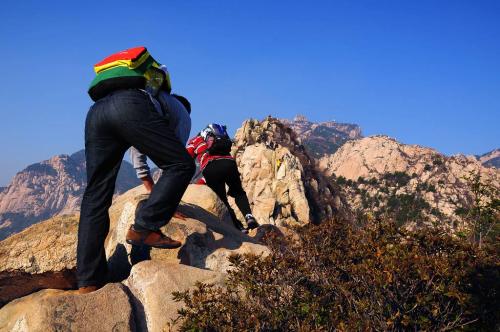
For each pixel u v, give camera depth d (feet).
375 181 469.57
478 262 15.29
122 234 16.93
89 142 13.41
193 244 16.69
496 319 14.08
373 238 16.29
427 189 394.52
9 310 15.72
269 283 13.74
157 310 13.33
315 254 15.43
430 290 13.66
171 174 13.48
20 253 15.94
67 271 16.03
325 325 13.26
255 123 153.28
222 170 21.47
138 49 13.46
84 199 13.66
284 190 123.34
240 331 12.30
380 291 13.44
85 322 12.07
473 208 26.00
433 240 15.70
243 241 18.39
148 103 13.11
